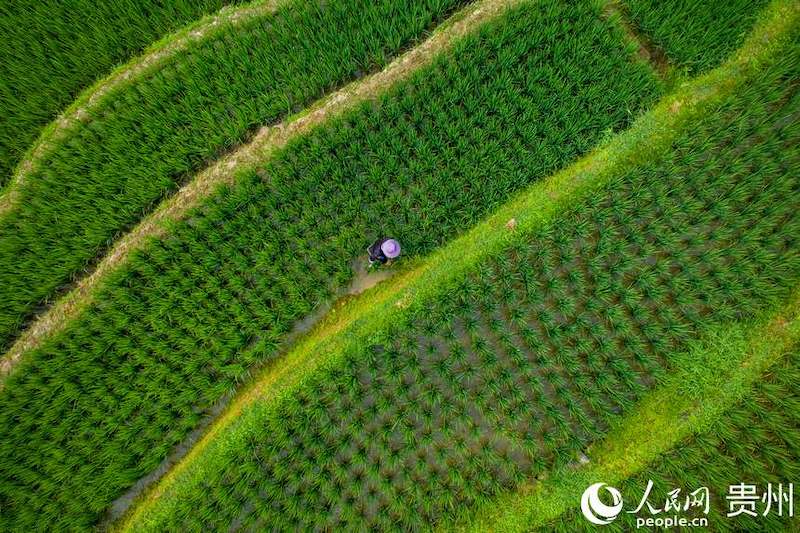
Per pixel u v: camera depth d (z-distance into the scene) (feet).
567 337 22.13
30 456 22.30
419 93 24.39
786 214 21.99
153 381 22.89
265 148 25.25
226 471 21.86
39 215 25.02
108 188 25.03
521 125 23.90
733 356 21.06
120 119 25.94
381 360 22.48
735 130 22.53
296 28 25.95
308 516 20.83
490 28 24.72
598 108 23.73
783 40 23.47
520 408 21.53
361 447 21.71
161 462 22.86
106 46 27.17
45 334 24.22
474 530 20.72
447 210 23.47
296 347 23.48
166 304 23.40
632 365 22.00
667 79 24.29
